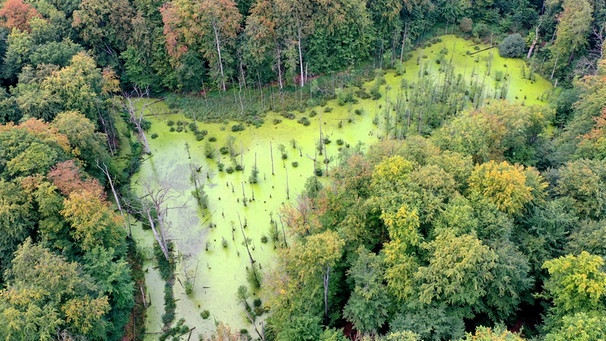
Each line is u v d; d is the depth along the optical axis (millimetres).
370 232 58438
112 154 83125
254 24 90438
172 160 84250
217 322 59125
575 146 69312
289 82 97938
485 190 55125
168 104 95875
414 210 51094
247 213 73688
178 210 74500
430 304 49500
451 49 110938
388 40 106562
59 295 48750
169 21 87812
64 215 57094
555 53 97312
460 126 65000
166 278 65250
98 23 93188
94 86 81312
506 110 67500
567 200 56812
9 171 58875
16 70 83938
